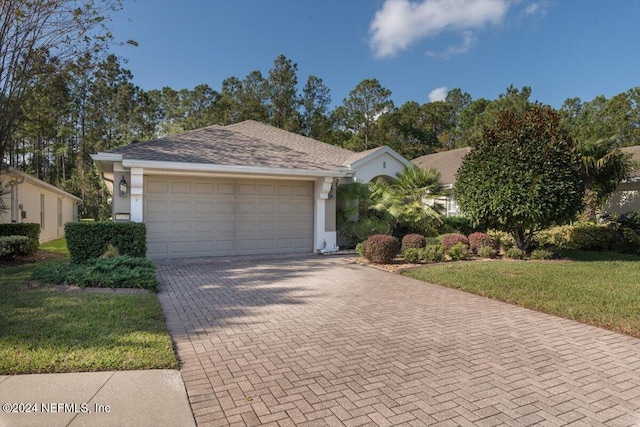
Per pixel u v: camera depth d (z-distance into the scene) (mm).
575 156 10820
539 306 6328
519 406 3250
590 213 14703
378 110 39094
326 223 12922
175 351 4301
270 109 37375
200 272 9188
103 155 9758
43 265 9219
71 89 24844
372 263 10672
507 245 12211
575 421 3033
